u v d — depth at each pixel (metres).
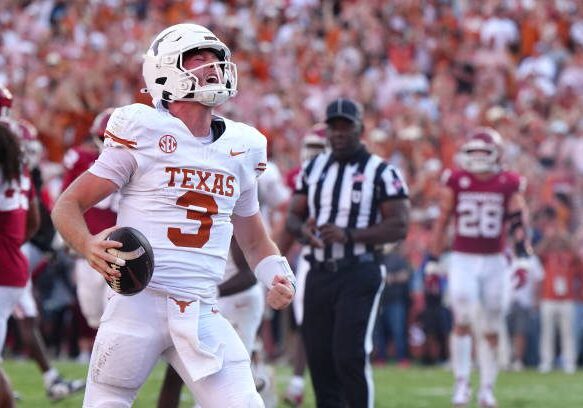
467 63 43.19
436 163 34.91
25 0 41.66
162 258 10.45
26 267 15.00
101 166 10.43
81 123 33.59
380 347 31.80
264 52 41.19
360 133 16.62
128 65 37.53
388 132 37.44
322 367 16.22
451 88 41.62
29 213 15.38
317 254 16.12
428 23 44.78
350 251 15.96
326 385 16.27
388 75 41.84
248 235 11.39
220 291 16.11
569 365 31.52
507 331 31.81
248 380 10.52
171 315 10.45
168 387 14.80
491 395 22.64
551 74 44.22
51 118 33.59
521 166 36.03
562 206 35.19
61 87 33.97
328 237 15.81
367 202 16.25
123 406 10.58
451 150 37.62
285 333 30.77
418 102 39.97
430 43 43.91
